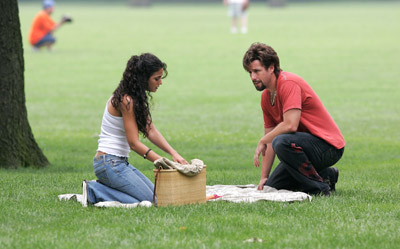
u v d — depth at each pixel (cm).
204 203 1938
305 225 1716
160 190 1886
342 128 4147
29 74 6969
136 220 1744
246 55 2092
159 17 15300
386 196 2152
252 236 1619
